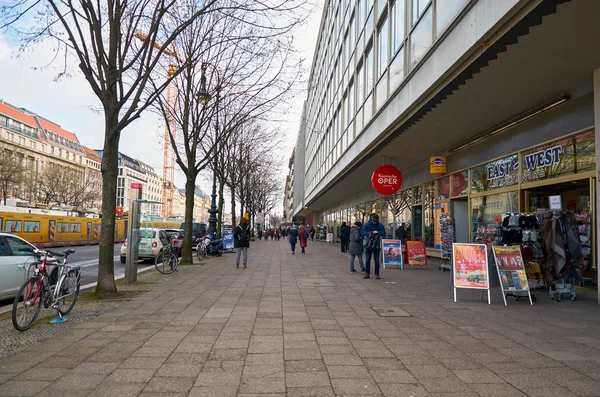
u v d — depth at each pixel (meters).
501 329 5.91
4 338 5.38
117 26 8.55
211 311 7.14
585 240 9.23
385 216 24.06
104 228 8.69
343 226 24.22
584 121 8.66
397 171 15.66
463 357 4.66
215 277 12.02
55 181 50.69
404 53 12.07
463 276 8.07
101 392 3.65
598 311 7.16
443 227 13.89
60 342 5.21
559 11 5.83
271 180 60.19
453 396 3.60
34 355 4.68
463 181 14.34
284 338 5.42
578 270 8.08
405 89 11.68
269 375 4.09
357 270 13.92
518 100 9.59
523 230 8.63
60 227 33.06
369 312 7.09
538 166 10.10
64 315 6.67
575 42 6.73
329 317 6.69
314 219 73.75
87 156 102.62
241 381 3.93
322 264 16.25
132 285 10.34
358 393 3.67
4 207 26.39
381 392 3.69
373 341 5.30
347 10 22.22
